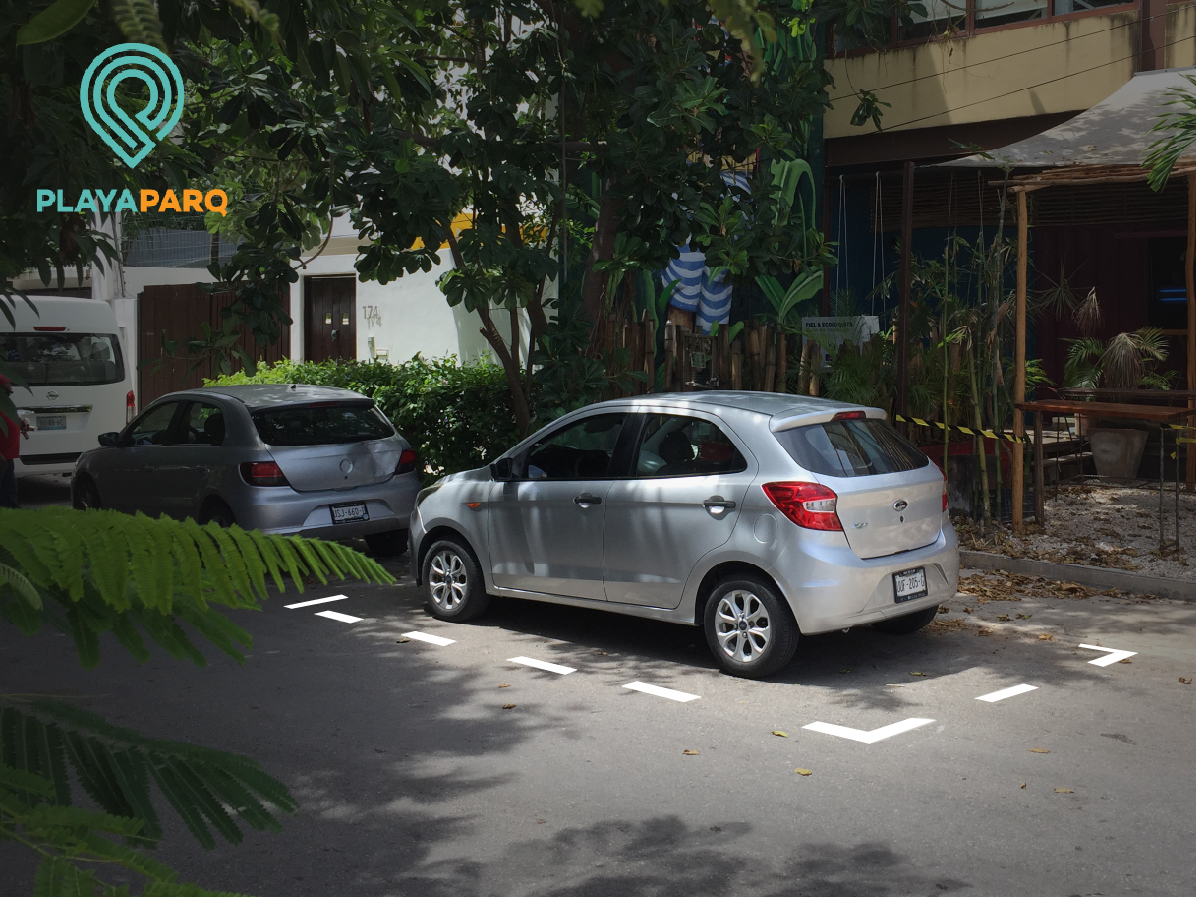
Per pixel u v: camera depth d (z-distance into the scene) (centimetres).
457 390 1299
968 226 1666
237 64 802
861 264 1777
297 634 792
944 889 407
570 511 757
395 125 1031
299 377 1470
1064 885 410
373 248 973
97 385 1495
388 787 509
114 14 58
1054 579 925
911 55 1675
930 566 707
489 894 405
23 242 408
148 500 1053
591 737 576
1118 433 1308
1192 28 1469
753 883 413
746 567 684
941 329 1216
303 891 406
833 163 1759
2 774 95
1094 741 564
